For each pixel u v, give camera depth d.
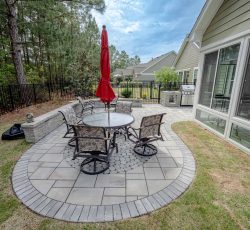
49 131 4.97
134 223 1.97
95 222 1.99
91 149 2.94
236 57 4.23
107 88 3.38
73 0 8.43
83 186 2.61
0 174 2.93
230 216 2.06
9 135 4.36
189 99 9.87
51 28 8.80
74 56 10.50
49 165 3.21
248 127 3.69
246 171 3.04
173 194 2.44
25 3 8.45
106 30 3.27
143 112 8.14
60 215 2.08
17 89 7.69
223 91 4.96
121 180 2.76
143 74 29.22
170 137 4.70
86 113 7.40
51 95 10.55
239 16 3.94
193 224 1.95
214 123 5.16
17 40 8.28
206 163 3.31
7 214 2.10
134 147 3.80
